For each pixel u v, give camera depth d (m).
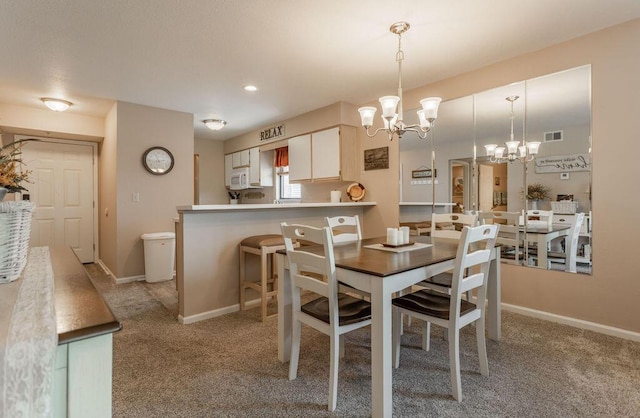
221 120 5.02
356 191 4.29
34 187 4.61
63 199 4.82
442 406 1.64
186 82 3.46
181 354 2.20
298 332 1.89
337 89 3.74
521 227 2.94
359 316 1.73
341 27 2.40
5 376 0.54
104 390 0.65
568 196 2.67
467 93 3.27
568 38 2.60
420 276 1.72
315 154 4.54
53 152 4.75
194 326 2.71
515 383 1.84
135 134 4.14
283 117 4.91
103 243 4.86
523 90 2.89
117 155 4.01
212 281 2.95
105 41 2.57
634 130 2.35
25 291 0.83
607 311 2.49
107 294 3.58
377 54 2.85
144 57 2.86
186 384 1.84
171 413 1.60
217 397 1.72
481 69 3.16
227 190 6.67
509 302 3.02
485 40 2.62
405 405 1.65
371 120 2.46
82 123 4.55
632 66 2.35
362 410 1.62
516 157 2.96
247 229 3.18
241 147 6.09
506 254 3.04
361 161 4.36
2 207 0.87
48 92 3.69
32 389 0.55
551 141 2.75
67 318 0.67
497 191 3.09
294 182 4.90
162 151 4.34
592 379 1.87
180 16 2.24
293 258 1.86
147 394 1.75
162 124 4.37
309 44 2.66
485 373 1.90
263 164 5.68
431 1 2.09
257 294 3.30
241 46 2.68
